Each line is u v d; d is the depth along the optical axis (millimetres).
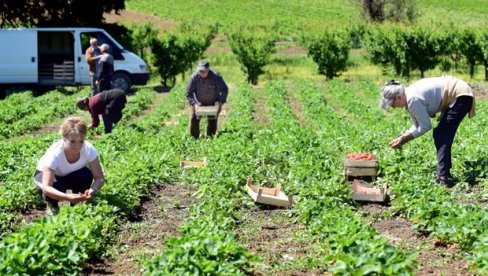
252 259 8211
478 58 36688
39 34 31266
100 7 39500
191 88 18219
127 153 15812
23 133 21812
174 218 11336
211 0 86188
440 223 9430
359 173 13094
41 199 12148
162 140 17266
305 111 24391
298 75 40844
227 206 11281
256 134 18062
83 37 31547
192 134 18438
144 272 8219
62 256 8023
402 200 10977
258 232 10406
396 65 38156
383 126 19000
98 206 10305
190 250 7668
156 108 26375
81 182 10648
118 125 20719
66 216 9289
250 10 81250
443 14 75562
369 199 11781
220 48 54125
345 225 8961
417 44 37219
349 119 23234
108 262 9109
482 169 13141
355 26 53750
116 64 31297
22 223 11047
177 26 67812
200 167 13867
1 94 32281
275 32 61969
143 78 31672
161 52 35719
